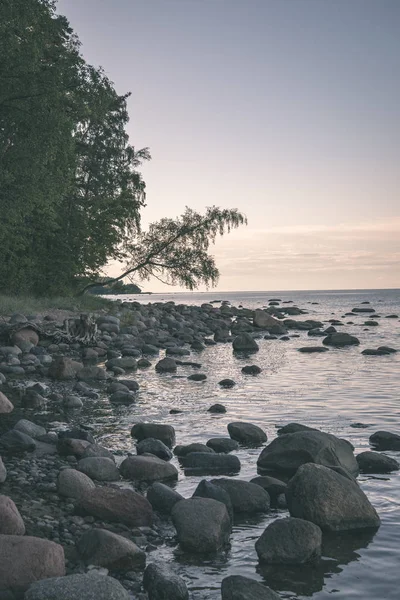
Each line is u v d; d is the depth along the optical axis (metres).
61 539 6.02
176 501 6.97
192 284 41.22
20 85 26.89
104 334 27.95
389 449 9.89
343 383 17.22
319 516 6.49
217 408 13.03
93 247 41.59
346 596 5.14
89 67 30.67
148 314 44.44
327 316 55.75
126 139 45.22
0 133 28.73
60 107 29.03
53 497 7.20
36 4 27.47
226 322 42.91
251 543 6.17
